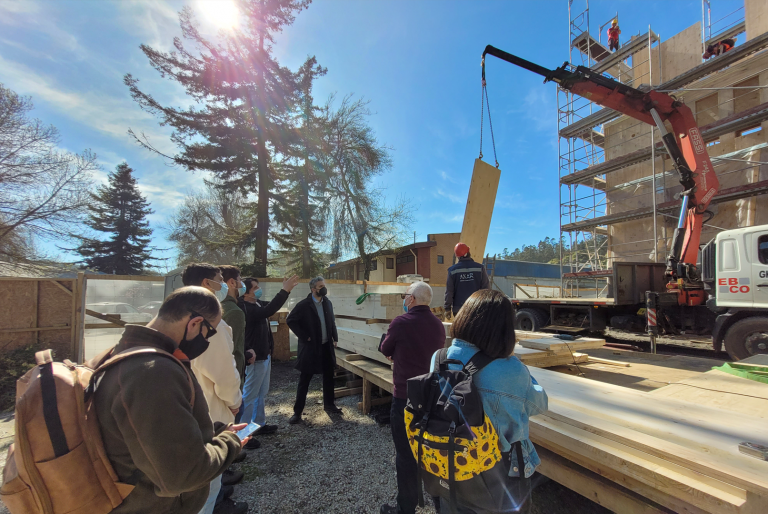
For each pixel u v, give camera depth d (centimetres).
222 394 194
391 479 276
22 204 1442
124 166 3234
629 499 163
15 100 1352
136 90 1238
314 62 1534
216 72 1348
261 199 1499
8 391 482
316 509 241
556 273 2762
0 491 98
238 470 287
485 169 405
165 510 114
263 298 759
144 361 111
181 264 2430
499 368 136
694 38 1227
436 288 1127
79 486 99
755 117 975
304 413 419
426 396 136
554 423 191
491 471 125
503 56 634
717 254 566
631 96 728
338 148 1705
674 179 1242
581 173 1489
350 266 2714
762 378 254
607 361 367
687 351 706
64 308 575
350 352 523
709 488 126
